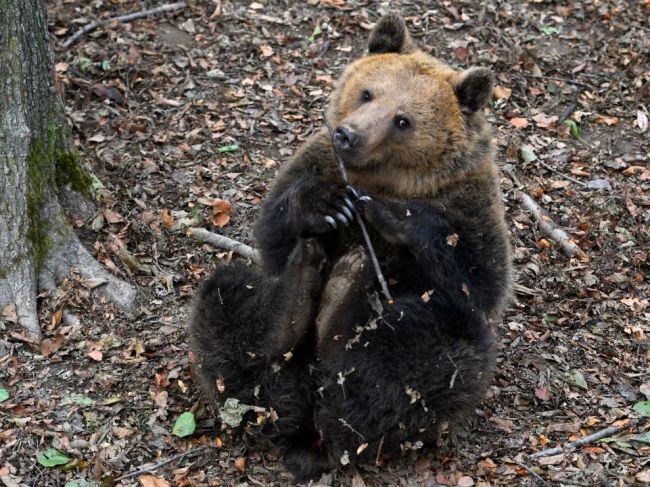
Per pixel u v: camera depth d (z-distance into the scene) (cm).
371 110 654
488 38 1162
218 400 654
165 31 1144
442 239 642
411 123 658
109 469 620
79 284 757
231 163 975
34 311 727
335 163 696
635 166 1011
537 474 631
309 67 1116
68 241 772
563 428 684
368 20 1177
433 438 646
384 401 619
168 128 1011
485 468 641
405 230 637
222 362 637
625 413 700
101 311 751
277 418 627
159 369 707
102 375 694
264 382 636
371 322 618
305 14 1184
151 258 830
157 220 876
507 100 1088
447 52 1135
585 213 949
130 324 750
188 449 645
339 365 627
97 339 729
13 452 621
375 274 662
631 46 1168
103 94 1034
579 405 715
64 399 669
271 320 630
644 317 822
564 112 1079
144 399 680
